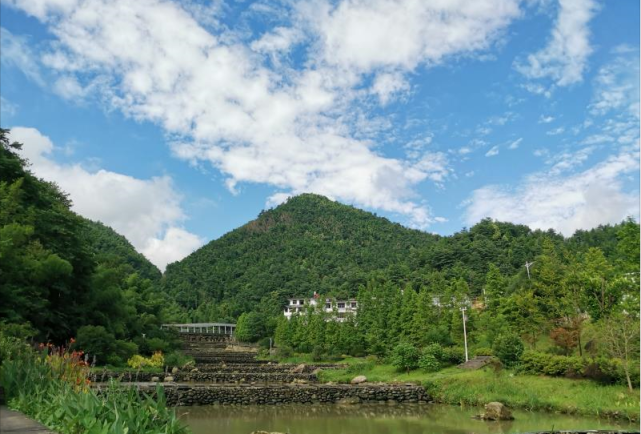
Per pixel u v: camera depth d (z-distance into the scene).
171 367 42.19
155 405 9.07
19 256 28.92
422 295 53.22
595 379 28.03
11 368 12.84
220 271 144.62
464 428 21.70
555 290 40.03
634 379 26.31
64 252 35.09
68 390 10.12
